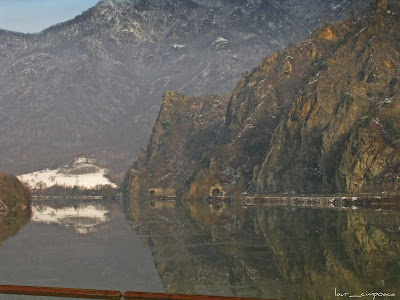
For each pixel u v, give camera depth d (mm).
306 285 66250
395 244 90688
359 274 70375
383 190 190375
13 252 96625
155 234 120688
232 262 82438
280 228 120250
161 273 76562
